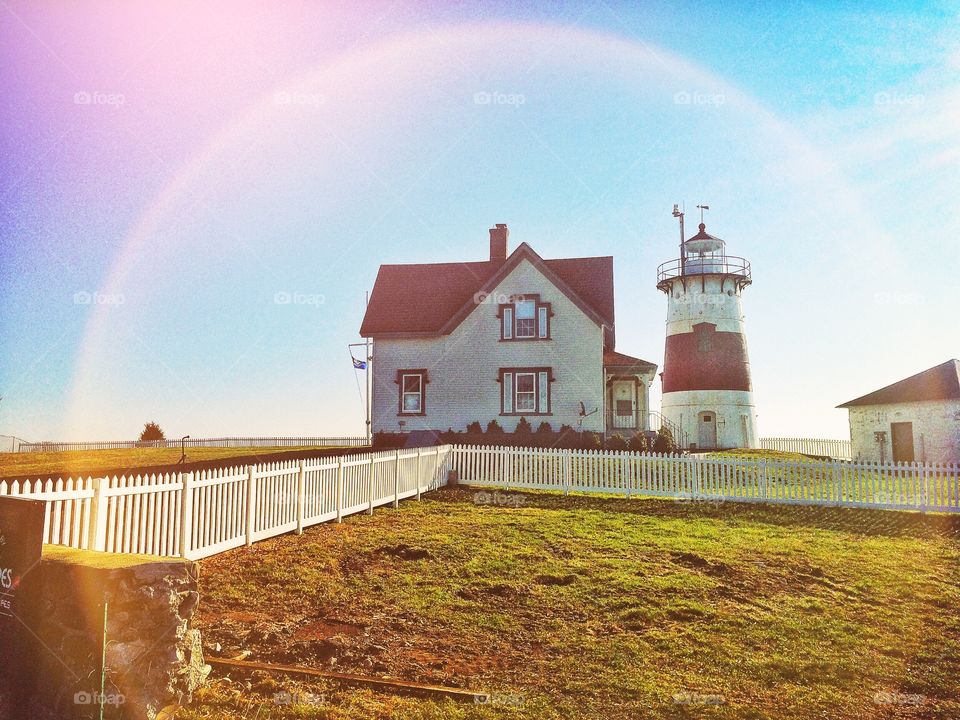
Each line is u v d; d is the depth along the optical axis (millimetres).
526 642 7992
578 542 13312
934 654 7984
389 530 13961
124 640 5070
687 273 42406
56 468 23547
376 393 32531
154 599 5309
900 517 17297
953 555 13141
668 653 7703
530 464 21469
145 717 5133
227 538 11266
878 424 36938
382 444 32094
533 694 6512
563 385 30703
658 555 12422
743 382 41438
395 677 6734
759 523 16406
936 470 17953
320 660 7082
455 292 33906
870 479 18516
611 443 28859
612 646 7863
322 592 9477
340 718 5660
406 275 35312
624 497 20062
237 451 34406
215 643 7250
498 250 35125
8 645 5246
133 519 8992
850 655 7820
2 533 5438
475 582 10297
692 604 9453
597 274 32938
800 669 7340
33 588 5266
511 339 31438
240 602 8891
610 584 10344
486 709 6086
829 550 13289
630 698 6484
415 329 32094
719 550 12945
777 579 11031
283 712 5660
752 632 8469
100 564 5141
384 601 9250
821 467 18891
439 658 7359
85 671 4941
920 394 34594
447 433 31156
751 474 19344
